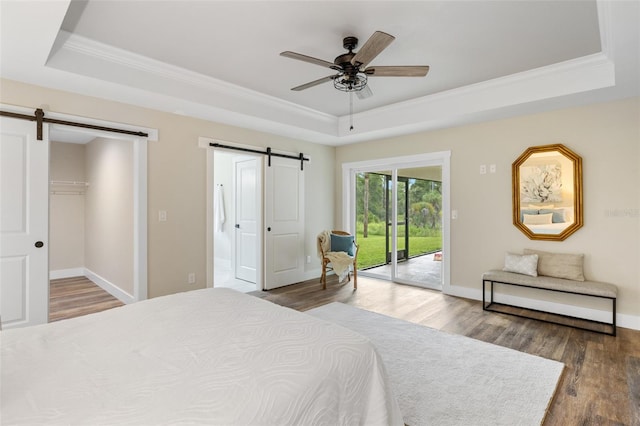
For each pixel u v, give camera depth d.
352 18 2.47
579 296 3.65
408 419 1.88
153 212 3.78
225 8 2.35
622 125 3.42
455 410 1.97
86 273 5.81
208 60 3.22
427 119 4.28
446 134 4.69
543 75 3.40
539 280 3.59
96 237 5.29
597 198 3.56
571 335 3.17
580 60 3.15
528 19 2.47
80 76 2.85
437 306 4.10
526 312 3.86
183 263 4.02
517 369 2.47
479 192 4.39
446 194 4.68
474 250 4.44
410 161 5.12
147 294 3.72
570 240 3.73
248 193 5.46
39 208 3.05
